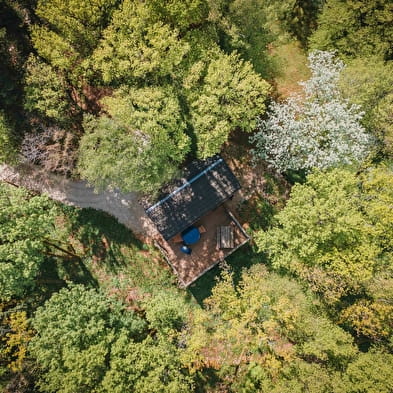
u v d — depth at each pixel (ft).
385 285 111.96
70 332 107.04
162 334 115.55
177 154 110.93
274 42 138.10
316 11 143.43
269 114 123.44
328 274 116.26
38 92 109.91
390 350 112.47
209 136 106.93
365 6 120.98
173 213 122.31
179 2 102.58
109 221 136.05
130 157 105.19
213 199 122.31
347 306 122.52
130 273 134.92
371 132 124.36
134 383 106.42
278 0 121.60
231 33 111.24
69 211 135.95
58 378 104.99
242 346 123.95
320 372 105.91
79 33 106.42
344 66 119.03
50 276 134.41
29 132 117.29
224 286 115.65
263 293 112.47
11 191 109.70
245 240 131.85
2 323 113.70
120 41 102.47
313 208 105.29
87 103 129.80
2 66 111.14
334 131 116.06
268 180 137.18
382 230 110.42
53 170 129.80
